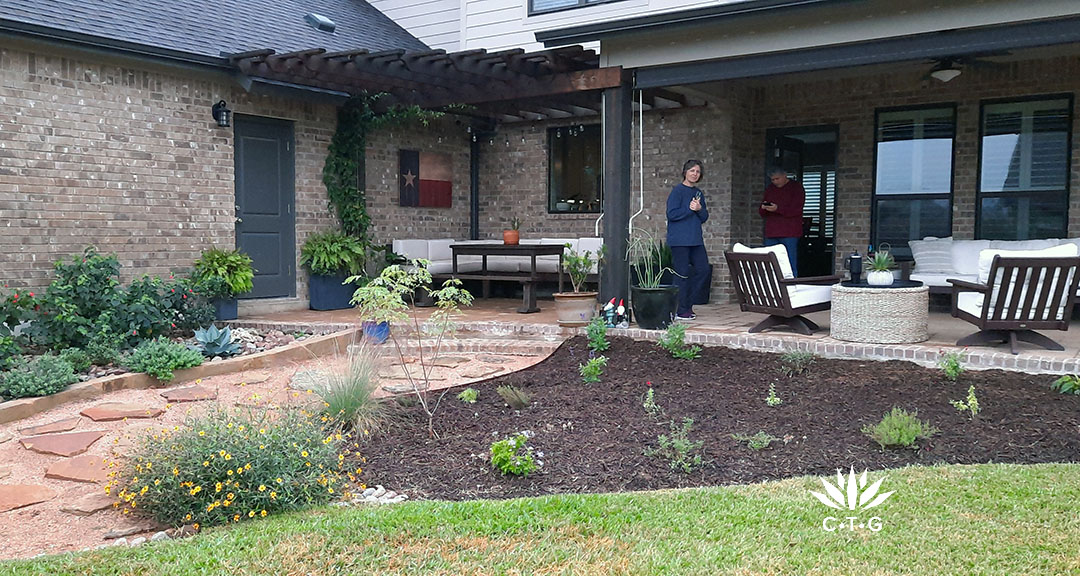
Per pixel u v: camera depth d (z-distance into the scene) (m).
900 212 9.55
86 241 7.46
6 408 4.90
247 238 9.03
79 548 3.17
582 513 3.30
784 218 9.18
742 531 3.10
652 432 4.64
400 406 5.16
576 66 7.79
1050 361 5.51
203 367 6.15
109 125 7.61
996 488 3.54
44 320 6.48
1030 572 2.71
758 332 6.98
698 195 7.89
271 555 2.89
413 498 3.73
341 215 9.91
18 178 6.99
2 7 6.80
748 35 6.71
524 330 7.63
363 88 9.34
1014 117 8.84
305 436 3.78
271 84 8.64
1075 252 5.63
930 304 9.09
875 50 6.30
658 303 7.11
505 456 3.99
